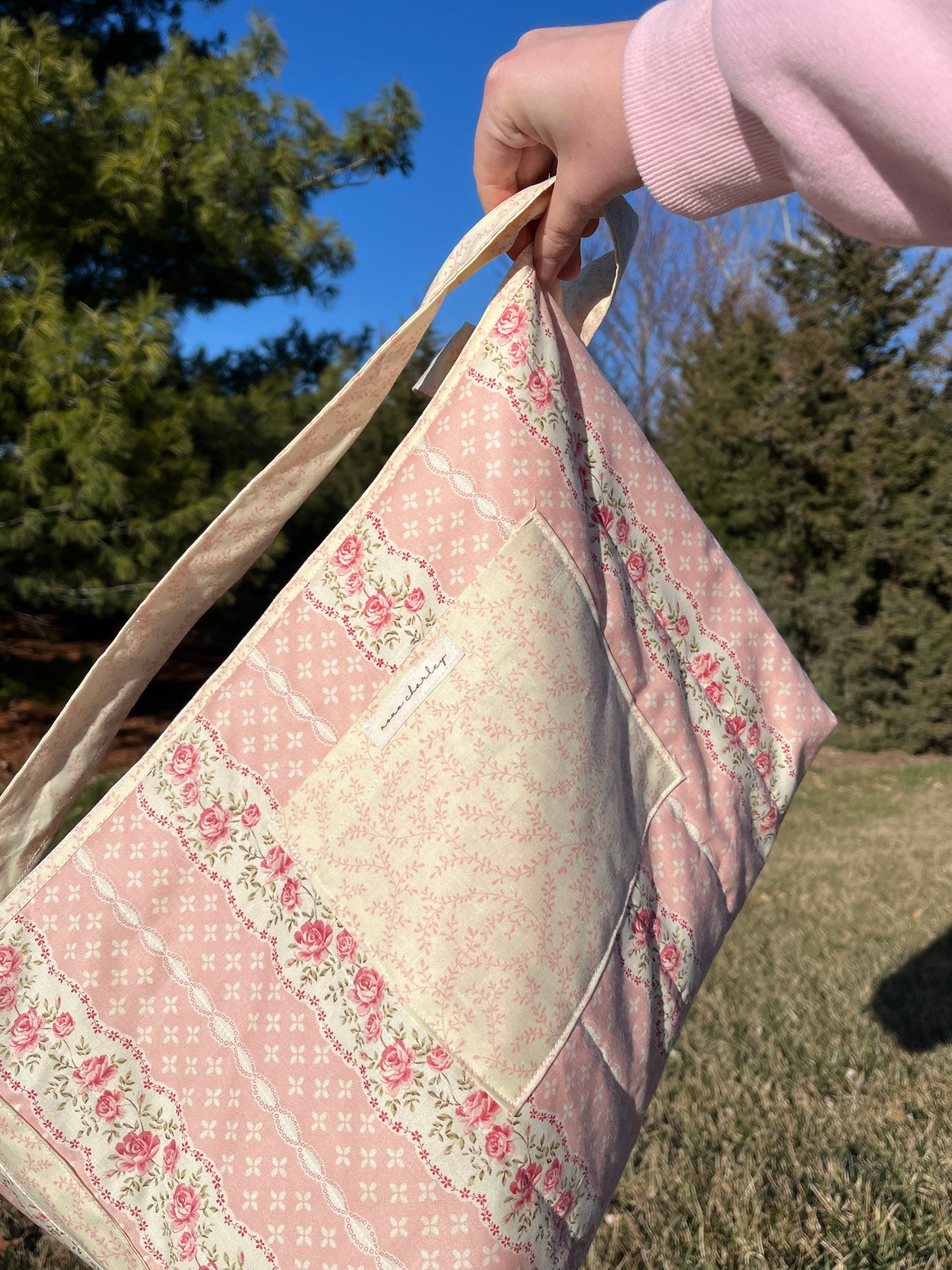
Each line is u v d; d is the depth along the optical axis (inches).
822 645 482.9
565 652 42.9
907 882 218.5
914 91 23.4
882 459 459.5
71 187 270.8
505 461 43.2
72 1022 42.6
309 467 44.6
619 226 48.3
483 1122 40.1
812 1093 108.7
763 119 28.0
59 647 426.0
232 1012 42.4
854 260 469.1
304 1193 40.9
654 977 45.4
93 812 43.6
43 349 247.0
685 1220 83.0
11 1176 42.8
